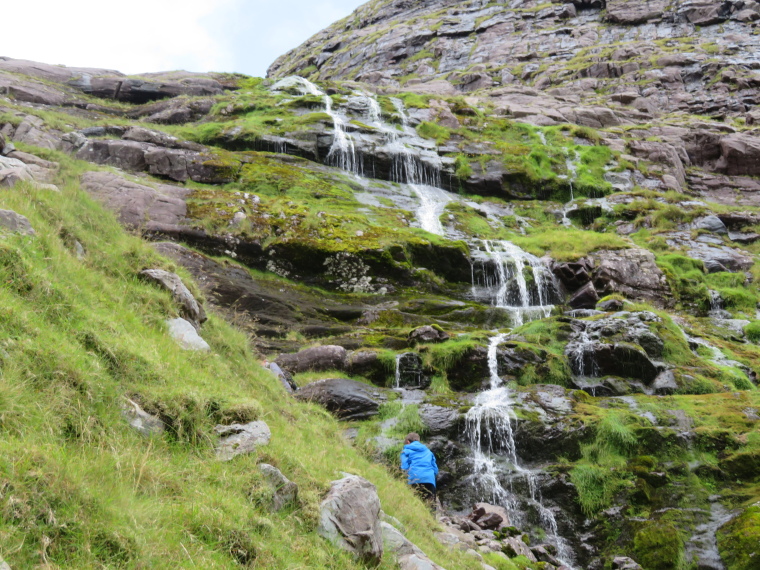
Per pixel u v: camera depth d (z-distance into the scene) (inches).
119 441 173.0
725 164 1243.2
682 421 406.3
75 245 276.4
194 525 157.5
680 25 1979.6
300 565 166.9
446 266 714.2
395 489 289.1
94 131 829.8
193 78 1230.3
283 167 866.1
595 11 2188.7
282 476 195.0
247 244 650.8
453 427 417.4
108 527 136.3
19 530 124.3
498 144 1084.5
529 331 530.9
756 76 1621.6
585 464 381.7
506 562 276.5
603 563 339.3
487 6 2405.3
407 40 2300.7
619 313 549.0
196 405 204.5
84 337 202.5
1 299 188.9
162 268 315.6
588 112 1381.6
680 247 828.6
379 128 1053.8
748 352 571.8
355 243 678.5
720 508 345.7
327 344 527.8
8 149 523.5
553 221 941.8
